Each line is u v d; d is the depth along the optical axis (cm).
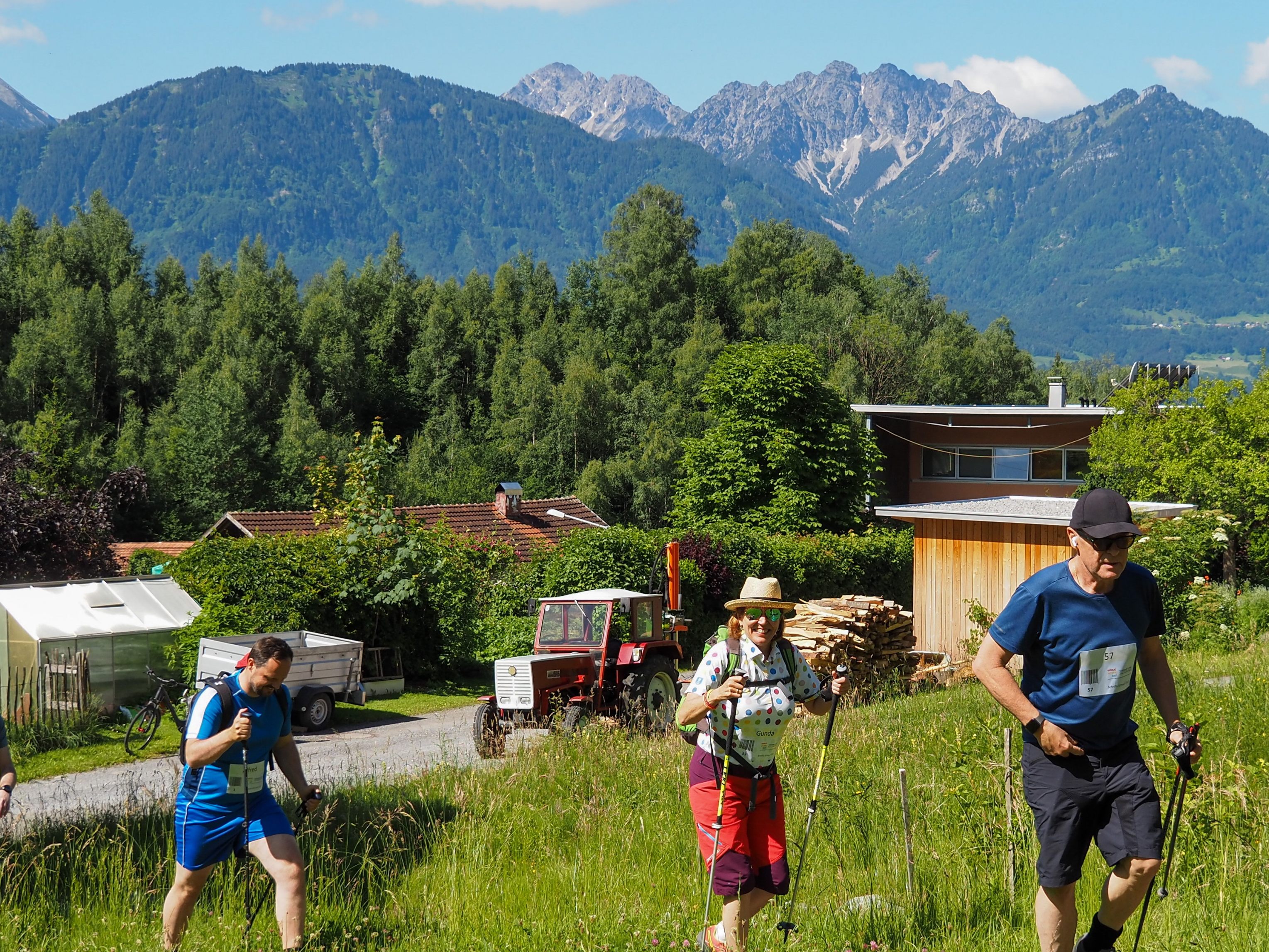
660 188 10469
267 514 3931
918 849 717
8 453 3086
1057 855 457
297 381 8088
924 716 1317
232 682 586
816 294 9581
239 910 644
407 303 10000
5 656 1869
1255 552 3016
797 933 542
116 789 1396
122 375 7831
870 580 3634
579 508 4588
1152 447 3291
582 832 852
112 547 3381
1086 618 447
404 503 6912
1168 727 466
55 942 603
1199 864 605
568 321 9675
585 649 1678
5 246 9675
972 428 4403
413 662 2444
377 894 697
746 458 4338
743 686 523
